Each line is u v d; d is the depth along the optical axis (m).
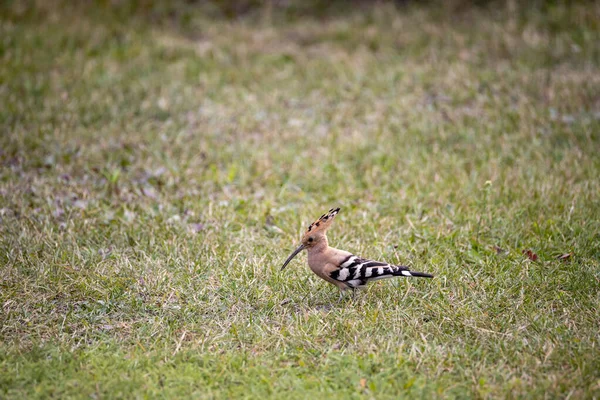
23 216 11.39
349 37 21.08
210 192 12.83
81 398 7.16
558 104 16.05
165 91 17.56
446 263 10.16
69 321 8.86
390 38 20.72
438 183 12.84
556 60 18.66
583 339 8.16
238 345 8.38
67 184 12.84
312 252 9.28
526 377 7.57
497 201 12.02
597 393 7.20
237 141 15.21
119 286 9.58
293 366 7.93
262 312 9.12
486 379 7.52
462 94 16.95
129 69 18.80
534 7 21.58
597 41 19.30
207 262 10.19
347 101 17.27
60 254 10.36
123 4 22.88
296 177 13.55
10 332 8.55
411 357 7.92
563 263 10.12
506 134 14.81
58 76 18.00
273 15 23.11
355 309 9.06
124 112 16.16
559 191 12.12
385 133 15.41
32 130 14.91
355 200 12.55
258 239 11.09
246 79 18.55
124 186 12.90
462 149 14.41
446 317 8.80
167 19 22.62
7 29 20.48
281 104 17.16
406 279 9.77
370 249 10.63
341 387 7.48
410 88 17.66
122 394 7.25
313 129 15.84
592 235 10.67
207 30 22.00
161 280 9.70
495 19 21.44
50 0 22.27
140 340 8.43
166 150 14.51
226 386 7.49
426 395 7.21
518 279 9.68
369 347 8.15
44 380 7.45
